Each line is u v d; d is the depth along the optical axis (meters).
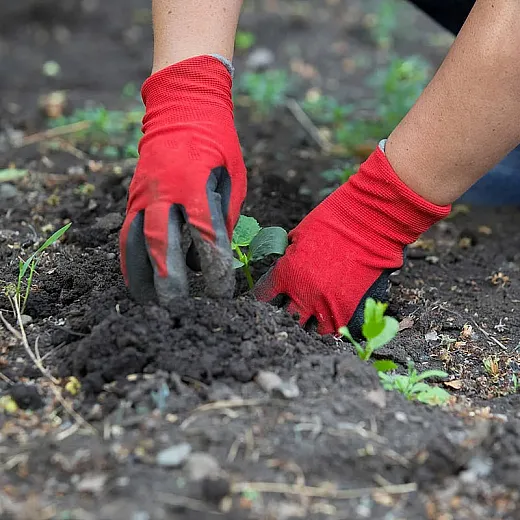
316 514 2.11
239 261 2.87
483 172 2.73
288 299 2.89
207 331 2.59
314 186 4.39
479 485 2.23
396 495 2.19
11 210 3.96
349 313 2.86
